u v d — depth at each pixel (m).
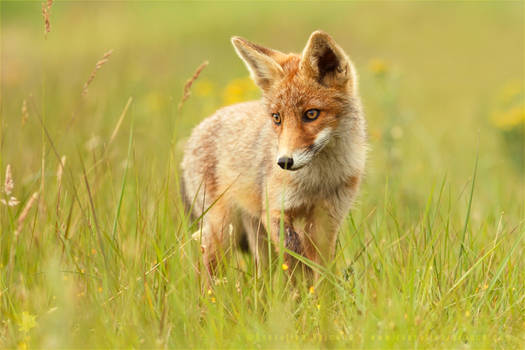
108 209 10.94
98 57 33.25
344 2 52.41
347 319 8.05
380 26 46.75
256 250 10.59
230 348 7.23
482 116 24.06
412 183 15.06
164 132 16.80
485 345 7.05
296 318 8.40
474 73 36.59
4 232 10.18
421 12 48.69
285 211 10.17
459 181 17.06
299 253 9.87
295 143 9.42
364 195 12.76
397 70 16.95
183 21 49.91
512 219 12.38
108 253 9.08
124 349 7.16
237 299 8.51
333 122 9.78
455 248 10.18
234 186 10.98
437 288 8.87
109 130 15.66
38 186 11.55
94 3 54.28
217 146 11.45
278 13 50.72
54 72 25.73
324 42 9.59
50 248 9.34
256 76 10.51
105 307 8.05
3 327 8.07
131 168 12.52
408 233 9.87
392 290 8.10
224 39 44.19
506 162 19.34
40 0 53.94
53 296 8.44
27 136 14.34
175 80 24.92
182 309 7.81
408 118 16.45
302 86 9.71
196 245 10.29
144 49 39.22
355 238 10.64
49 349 6.72
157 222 9.67
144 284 8.22
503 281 8.97
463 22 47.00
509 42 42.38
